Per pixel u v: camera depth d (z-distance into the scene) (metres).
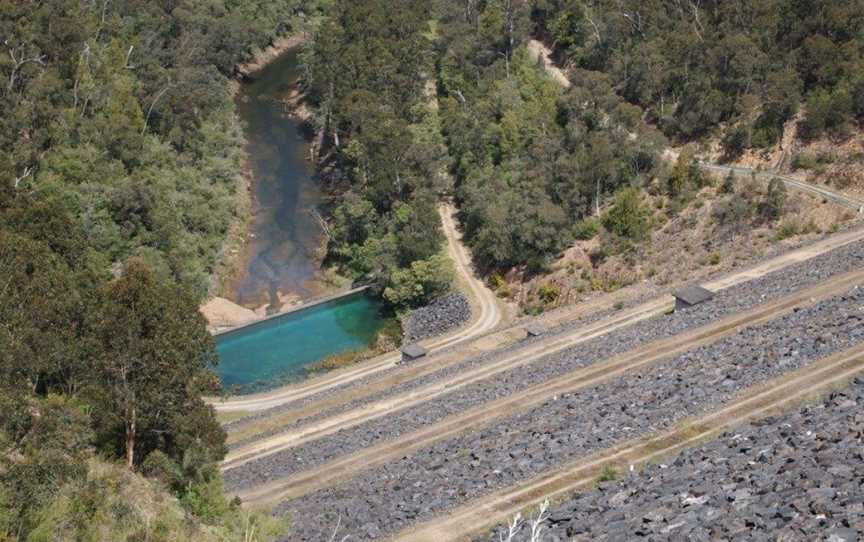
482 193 113.38
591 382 61.03
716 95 112.94
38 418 41.16
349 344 98.44
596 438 48.47
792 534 27.59
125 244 101.25
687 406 49.69
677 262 95.44
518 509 42.94
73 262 74.31
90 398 45.91
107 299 47.31
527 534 36.12
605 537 32.34
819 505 28.70
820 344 53.22
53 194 100.12
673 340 64.69
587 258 101.94
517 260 105.62
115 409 46.50
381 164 115.00
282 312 104.00
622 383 57.75
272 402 84.12
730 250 93.44
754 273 84.12
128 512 38.66
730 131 110.19
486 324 97.69
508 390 63.56
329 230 117.00
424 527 42.56
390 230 109.62
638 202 105.25
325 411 73.56
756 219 96.06
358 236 112.81
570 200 106.75
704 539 29.30
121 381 46.56
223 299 106.38
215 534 42.06
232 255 115.56
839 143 102.00
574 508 38.19
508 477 46.22
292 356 96.12
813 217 93.12
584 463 45.97
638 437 47.47
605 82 120.12
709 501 32.62
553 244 103.62
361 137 120.62
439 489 46.88
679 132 116.56
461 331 96.38
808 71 111.00
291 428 69.62
